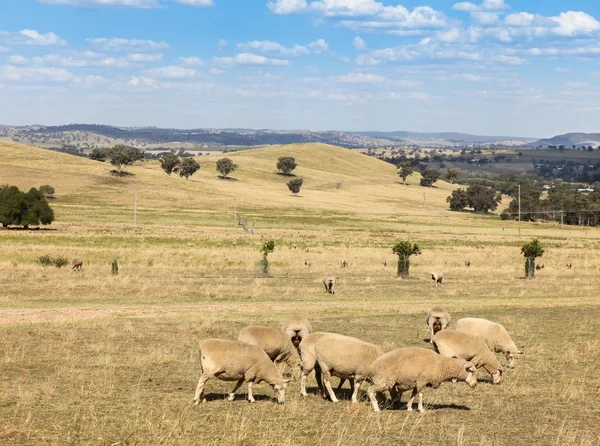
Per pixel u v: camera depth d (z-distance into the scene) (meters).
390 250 76.69
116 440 12.31
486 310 31.91
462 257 69.38
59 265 49.66
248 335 16.50
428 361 14.52
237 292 37.06
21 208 103.06
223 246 78.31
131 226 114.69
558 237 120.12
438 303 34.25
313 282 43.66
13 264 48.69
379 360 14.62
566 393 16.61
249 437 12.66
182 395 15.75
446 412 15.02
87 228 106.62
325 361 15.23
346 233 116.25
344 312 30.09
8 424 13.05
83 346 21.20
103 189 174.00
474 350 17.19
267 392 16.36
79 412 14.05
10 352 19.86
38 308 29.56
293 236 103.19
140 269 49.38
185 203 165.50
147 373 17.92
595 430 13.88
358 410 14.52
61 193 165.38
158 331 24.27
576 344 23.61
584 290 42.25
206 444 12.16
